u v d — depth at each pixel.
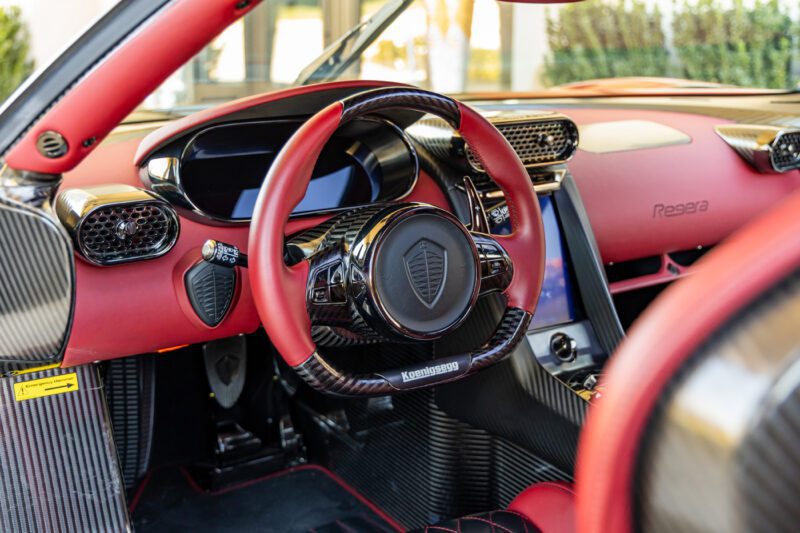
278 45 1.80
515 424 1.57
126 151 1.41
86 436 1.41
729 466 0.31
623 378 0.33
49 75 0.95
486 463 1.68
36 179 1.03
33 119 0.98
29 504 1.38
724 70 5.85
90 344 1.29
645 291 2.20
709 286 0.32
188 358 2.03
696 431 0.31
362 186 1.53
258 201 1.11
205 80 1.75
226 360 2.01
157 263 1.32
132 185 1.36
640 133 2.08
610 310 1.68
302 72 1.77
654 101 2.39
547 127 1.63
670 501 0.33
